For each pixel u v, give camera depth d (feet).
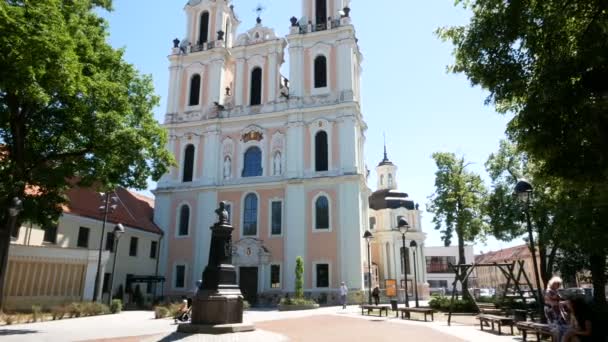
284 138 145.48
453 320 73.51
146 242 139.44
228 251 50.90
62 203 75.25
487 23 32.60
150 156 79.05
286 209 136.87
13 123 65.21
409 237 222.89
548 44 30.68
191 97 161.79
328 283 127.65
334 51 148.05
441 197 121.90
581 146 30.07
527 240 96.99
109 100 70.95
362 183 143.33
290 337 49.90
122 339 47.24
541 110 29.63
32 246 87.51
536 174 35.63
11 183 62.03
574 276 99.04
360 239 128.77
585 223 59.88
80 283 97.09
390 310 96.07
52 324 64.49
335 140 139.85
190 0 173.68
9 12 48.67
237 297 48.49
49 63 53.01
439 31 38.19
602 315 31.30
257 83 155.74
